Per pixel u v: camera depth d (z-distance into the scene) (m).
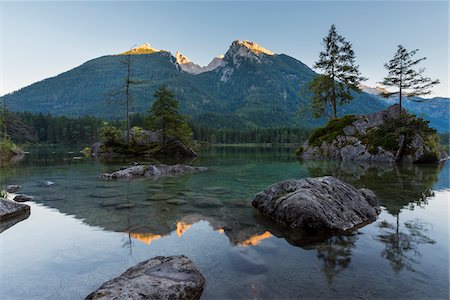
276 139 167.00
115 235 7.77
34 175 20.45
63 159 37.31
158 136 47.62
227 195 13.55
